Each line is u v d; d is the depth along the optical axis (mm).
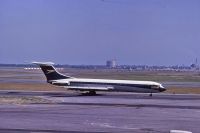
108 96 116938
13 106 79125
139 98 110000
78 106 81812
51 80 124875
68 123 56156
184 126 56094
